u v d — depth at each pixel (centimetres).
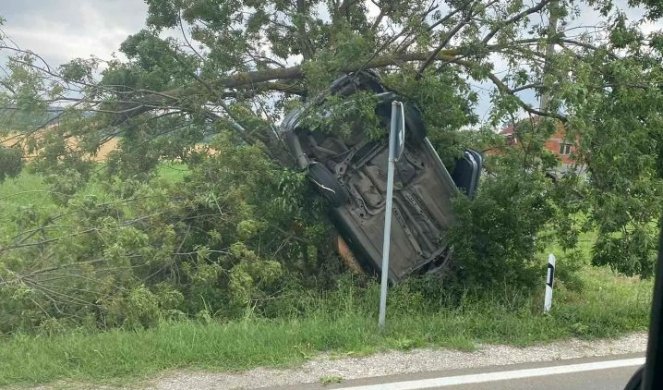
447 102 1016
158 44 1106
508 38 1002
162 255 876
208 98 1122
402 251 1030
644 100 945
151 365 589
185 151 1116
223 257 938
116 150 1127
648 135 964
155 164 1121
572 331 757
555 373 617
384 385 569
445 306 950
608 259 942
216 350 625
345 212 1013
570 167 966
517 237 974
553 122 970
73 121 1107
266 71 1212
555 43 1027
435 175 1029
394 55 1114
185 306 898
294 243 1054
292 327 707
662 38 1018
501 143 968
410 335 712
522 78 1012
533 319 778
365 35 1092
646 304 895
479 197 977
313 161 1000
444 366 627
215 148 978
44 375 562
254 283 963
